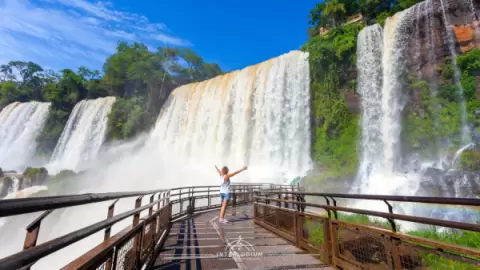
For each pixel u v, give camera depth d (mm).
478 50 21391
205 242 5973
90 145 55000
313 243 4906
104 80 65188
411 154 23250
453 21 23094
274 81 34500
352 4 38500
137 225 3416
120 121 55938
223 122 38406
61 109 67625
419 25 24969
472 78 21531
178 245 5676
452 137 21422
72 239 1555
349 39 29875
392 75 25469
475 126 20422
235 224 8883
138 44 69188
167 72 65438
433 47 23891
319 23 43719
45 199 1321
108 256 2301
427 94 23578
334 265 4078
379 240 3277
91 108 61312
